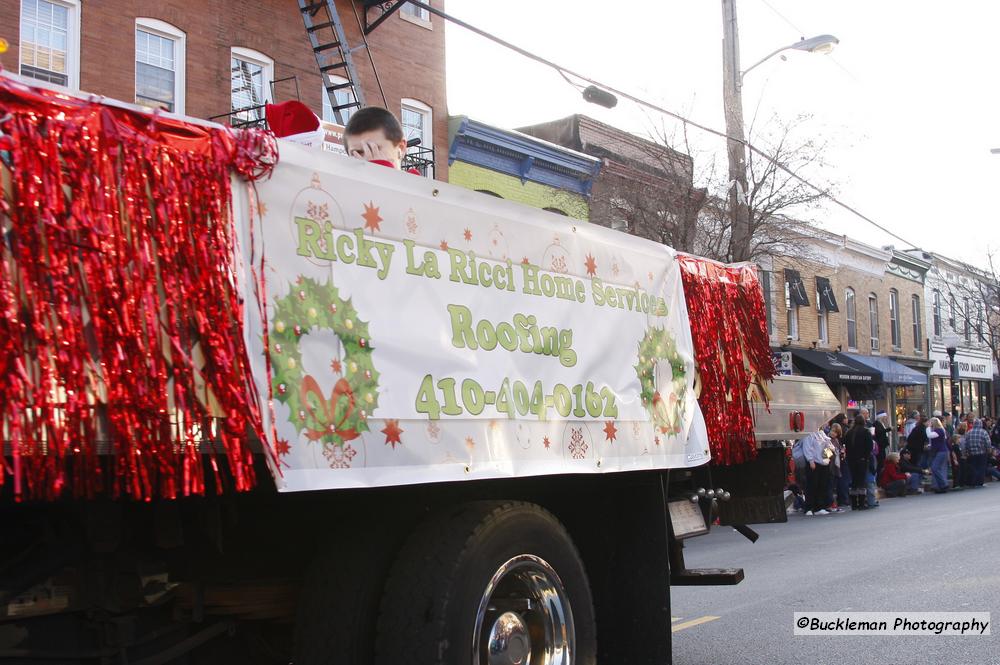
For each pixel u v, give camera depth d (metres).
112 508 3.05
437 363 3.60
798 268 29.58
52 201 2.51
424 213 3.68
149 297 2.70
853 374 30.50
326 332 3.20
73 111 2.64
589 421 4.39
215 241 2.91
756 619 7.52
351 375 3.26
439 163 19.72
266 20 16.95
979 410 44.16
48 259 2.48
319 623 3.59
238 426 2.83
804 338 30.41
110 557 3.15
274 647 3.93
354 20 18.39
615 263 4.84
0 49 2.60
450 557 3.55
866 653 6.32
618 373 4.69
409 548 3.61
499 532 3.74
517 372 3.99
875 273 35.56
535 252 4.24
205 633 3.53
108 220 2.64
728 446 5.72
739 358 6.03
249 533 3.67
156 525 3.16
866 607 7.87
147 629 3.33
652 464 4.81
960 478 26.25
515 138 20.67
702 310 5.70
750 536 6.55
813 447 18.67
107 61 14.69
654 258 5.24
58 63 14.20
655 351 5.04
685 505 5.52
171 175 2.84
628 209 20.33
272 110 4.77
